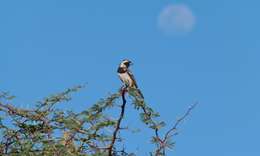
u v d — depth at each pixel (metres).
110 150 16.09
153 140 15.52
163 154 15.44
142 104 15.80
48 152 16.58
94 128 16.31
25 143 16.97
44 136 17.16
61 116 17.19
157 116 15.73
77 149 16.61
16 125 17.45
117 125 15.95
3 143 17.33
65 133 16.81
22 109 17.53
